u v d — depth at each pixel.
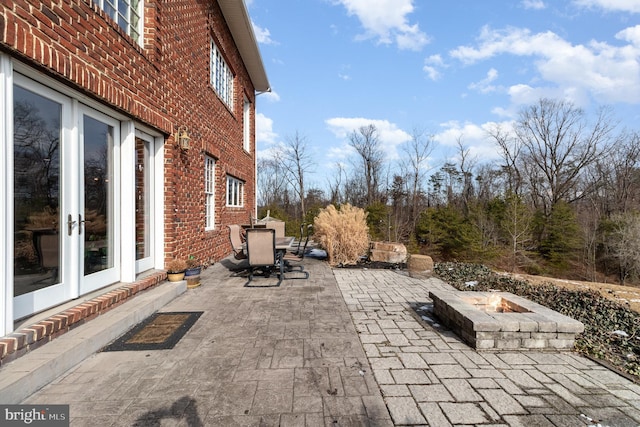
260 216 21.41
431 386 2.35
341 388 2.30
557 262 21.19
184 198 5.62
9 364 2.23
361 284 5.72
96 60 3.22
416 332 3.43
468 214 24.19
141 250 4.67
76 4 2.94
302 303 4.42
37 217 2.78
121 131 4.12
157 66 4.59
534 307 3.51
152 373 2.48
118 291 3.67
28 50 2.38
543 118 25.61
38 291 2.78
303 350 2.92
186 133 5.37
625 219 19.00
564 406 2.12
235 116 9.81
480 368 2.64
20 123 2.62
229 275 6.27
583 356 2.92
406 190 29.64
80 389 2.25
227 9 7.97
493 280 6.27
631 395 2.27
